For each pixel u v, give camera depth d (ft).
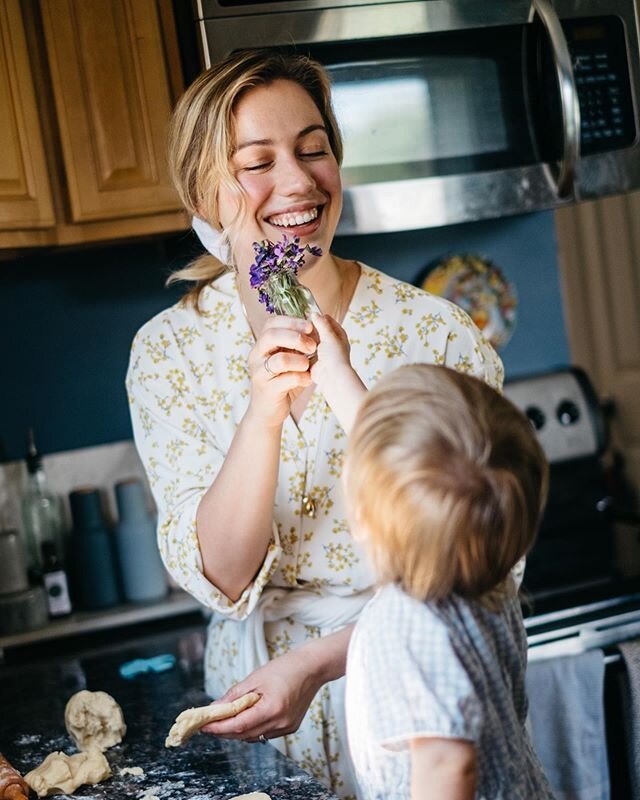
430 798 3.08
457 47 6.68
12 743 5.15
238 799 4.03
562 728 6.39
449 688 3.13
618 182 7.08
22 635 7.17
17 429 7.84
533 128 6.91
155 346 5.22
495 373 5.09
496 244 8.76
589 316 8.96
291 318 4.12
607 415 8.93
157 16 6.57
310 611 4.94
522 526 3.15
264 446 4.40
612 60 7.00
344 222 6.59
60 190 6.58
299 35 6.28
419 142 6.68
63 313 7.88
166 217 6.74
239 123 4.59
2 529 7.71
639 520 8.25
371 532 3.21
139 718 5.29
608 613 6.59
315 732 4.84
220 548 4.59
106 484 7.95
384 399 3.23
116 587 7.63
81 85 6.48
